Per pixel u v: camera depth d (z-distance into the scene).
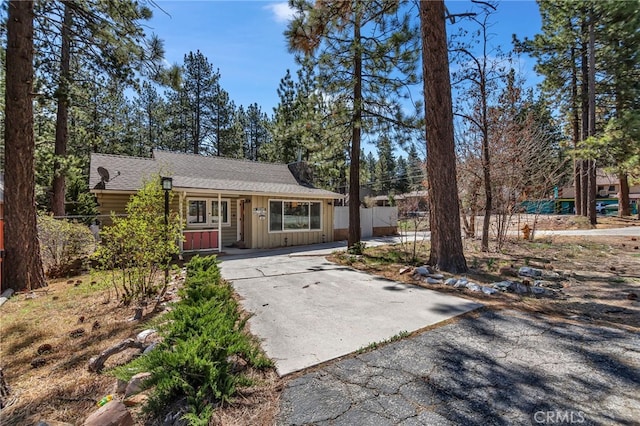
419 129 9.71
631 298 4.50
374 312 4.21
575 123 17.91
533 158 9.19
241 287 5.78
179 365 2.26
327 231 14.32
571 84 16.70
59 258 7.63
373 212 16.81
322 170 15.06
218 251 10.89
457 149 9.84
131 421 2.00
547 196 11.02
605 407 2.11
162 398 2.18
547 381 2.44
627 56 13.60
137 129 26.00
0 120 13.07
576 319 3.78
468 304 4.41
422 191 13.54
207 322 2.87
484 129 8.49
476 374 2.57
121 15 7.27
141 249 4.96
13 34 6.21
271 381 2.55
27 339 3.66
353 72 9.69
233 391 2.27
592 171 15.34
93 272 5.10
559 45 15.68
